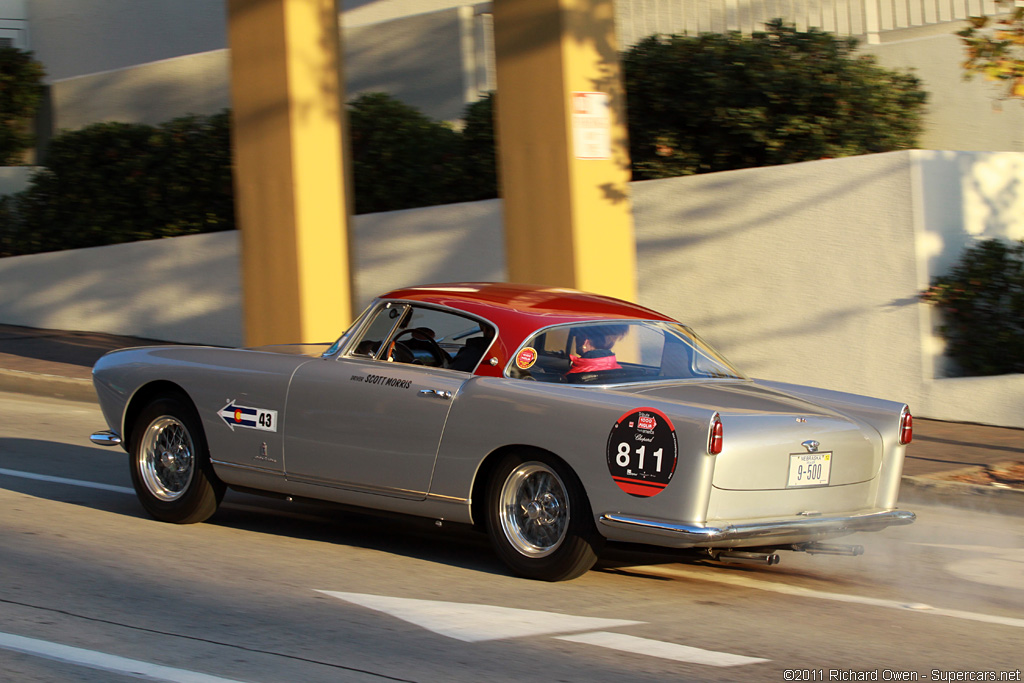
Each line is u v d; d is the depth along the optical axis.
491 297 13.96
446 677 9.54
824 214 25.48
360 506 13.95
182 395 15.33
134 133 37.31
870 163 24.83
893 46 30.11
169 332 35.47
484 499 13.12
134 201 37.06
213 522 15.77
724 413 11.97
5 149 44.00
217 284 34.38
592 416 12.09
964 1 29.69
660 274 27.80
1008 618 11.98
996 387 23.36
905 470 19.45
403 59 38.72
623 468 11.89
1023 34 20.02
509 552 12.80
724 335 26.98
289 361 14.59
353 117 34.03
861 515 12.84
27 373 29.31
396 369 13.66
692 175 28.17
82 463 19.86
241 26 24.94
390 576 13.02
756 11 32.53
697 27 33.06
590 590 12.57
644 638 10.82
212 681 9.27
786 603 12.45
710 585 13.15
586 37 22.66
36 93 45.19
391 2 41.66
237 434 14.67
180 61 42.31
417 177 33.03
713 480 11.60
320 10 24.84
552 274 22.88
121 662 9.70
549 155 22.70
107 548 13.92
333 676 9.48
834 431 12.66
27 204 39.44
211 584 12.44
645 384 13.16
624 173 23.42
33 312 38.12
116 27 48.88
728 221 26.77
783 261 26.08
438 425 13.04
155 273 35.56
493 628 10.98
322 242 24.91
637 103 29.17
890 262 24.67
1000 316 24.59
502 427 12.58
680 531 11.53
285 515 16.48
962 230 25.00
